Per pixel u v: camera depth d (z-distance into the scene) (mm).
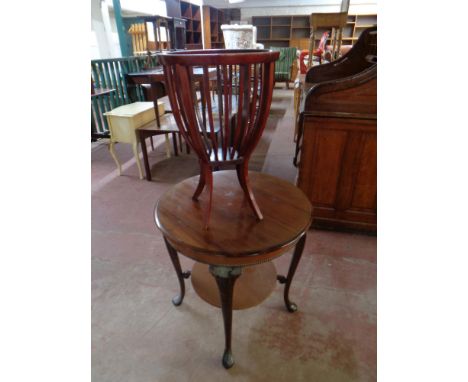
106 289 1355
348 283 1377
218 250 740
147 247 1635
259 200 981
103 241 1683
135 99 3850
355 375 986
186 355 1062
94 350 1080
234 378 983
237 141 775
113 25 5082
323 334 1130
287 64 7008
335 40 2918
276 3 8836
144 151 2336
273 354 1057
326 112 1481
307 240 1685
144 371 1010
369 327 1158
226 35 3232
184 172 2592
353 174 1596
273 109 5043
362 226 1707
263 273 1207
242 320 1190
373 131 1474
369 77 1369
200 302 1284
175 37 5258
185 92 663
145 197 2168
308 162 1623
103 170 2664
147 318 1209
